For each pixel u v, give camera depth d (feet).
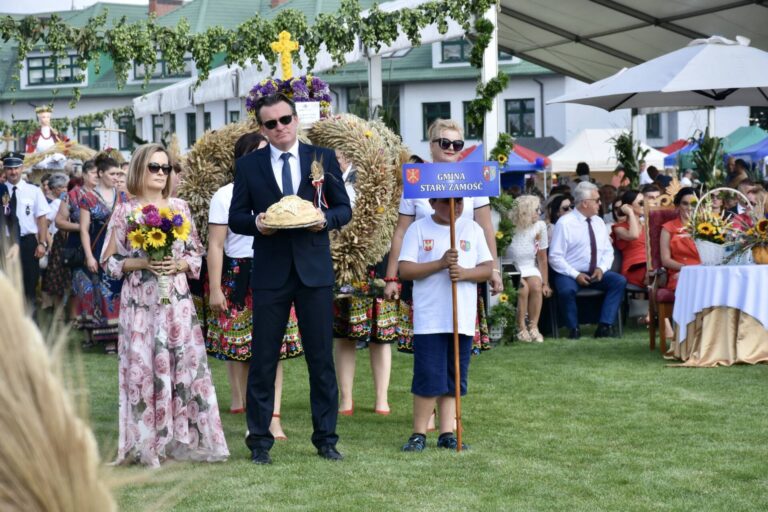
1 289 1.48
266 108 17.58
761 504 14.78
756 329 29.01
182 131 153.58
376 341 22.81
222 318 21.07
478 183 18.26
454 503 14.89
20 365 1.47
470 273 18.45
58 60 40.09
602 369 28.53
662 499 15.06
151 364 17.61
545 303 37.17
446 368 18.79
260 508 14.65
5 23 35.73
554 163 94.68
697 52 37.93
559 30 55.93
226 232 19.51
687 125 146.41
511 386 25.70
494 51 35.09
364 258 22.33
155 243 17.38
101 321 33.14
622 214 38.68
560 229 36.58
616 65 62.49
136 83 154.20
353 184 22.70
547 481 16.20
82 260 33.40
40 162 50.88
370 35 36.55
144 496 11.35
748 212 31.68
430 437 20.06
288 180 17.61
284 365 30.32
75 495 1.48
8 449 1.45
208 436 17.79
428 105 146.41
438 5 35.35
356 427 21.17
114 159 34.40
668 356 30.37
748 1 46.96
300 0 147.23
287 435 20.29
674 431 20.01
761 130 96.78
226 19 160.76
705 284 29.32
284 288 17.48
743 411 22.07
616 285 36.45
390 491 15.64
